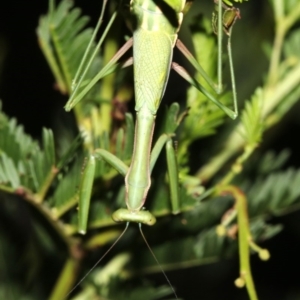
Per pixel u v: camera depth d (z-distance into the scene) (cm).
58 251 34
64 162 31
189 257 34
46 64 41
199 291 50
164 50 30
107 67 30
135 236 34
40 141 41
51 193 32
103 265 35
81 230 31
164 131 31
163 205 32
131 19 30
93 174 31
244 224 32
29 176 31
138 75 30
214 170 35
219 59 30
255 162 36
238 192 32
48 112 41
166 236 34
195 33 32
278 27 34
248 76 40
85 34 32
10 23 41
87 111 33
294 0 34
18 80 41
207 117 32
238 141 35
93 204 32
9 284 37
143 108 30
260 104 32
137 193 30
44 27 32
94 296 34
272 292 53
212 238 33
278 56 34
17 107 41
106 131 31
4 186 32
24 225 38
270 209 34
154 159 31
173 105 31
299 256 49
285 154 36
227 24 30
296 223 47
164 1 29
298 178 34
